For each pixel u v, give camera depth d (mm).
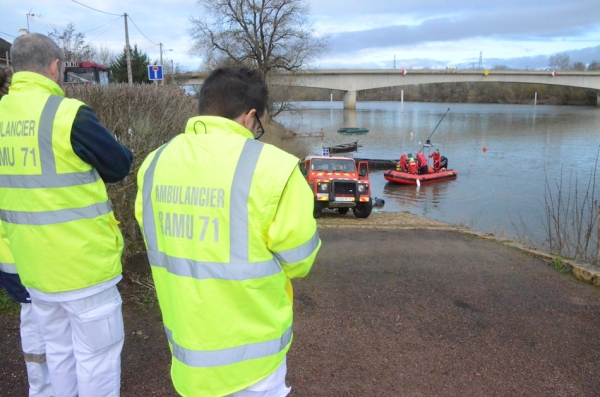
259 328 1754
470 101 123750
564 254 7203
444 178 26281
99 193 2305
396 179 25641
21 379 3109
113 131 4754
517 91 114812
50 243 2195
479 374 3480
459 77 72875
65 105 2176
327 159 15055
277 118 67188
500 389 3297
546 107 95562
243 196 1656
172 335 1809
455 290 5168
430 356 3719
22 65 2260
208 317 1697
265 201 1656
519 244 7512
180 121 5879
